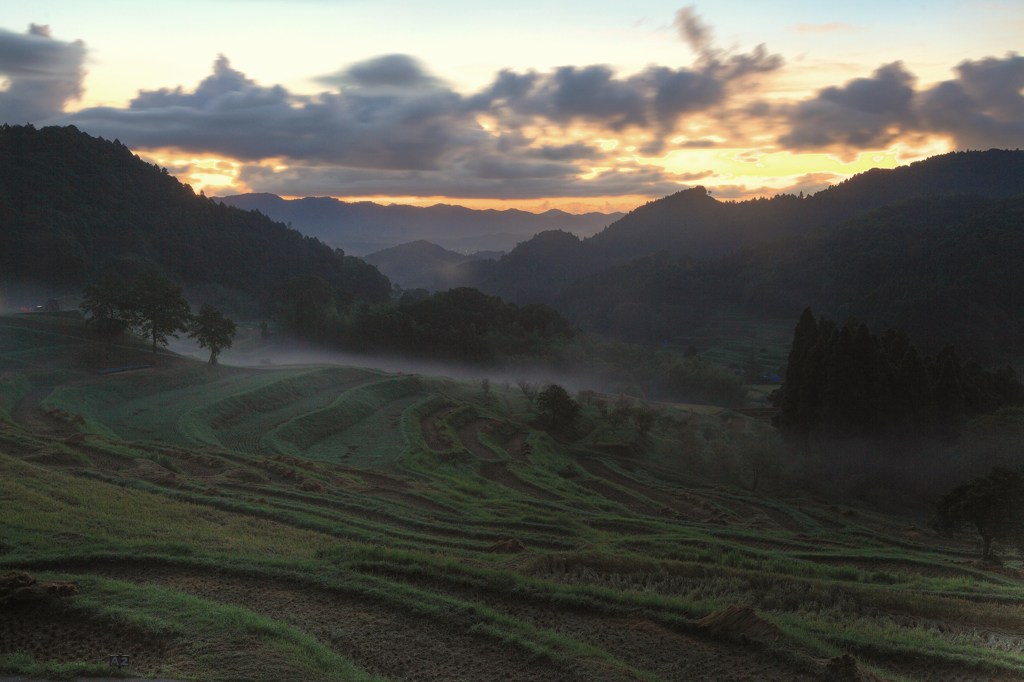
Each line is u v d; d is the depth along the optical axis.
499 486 78.06
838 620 31.05
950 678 25.06
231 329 136.62
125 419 89.88
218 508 46.16
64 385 102.00
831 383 118.75
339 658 22.88
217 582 29.73
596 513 63.91
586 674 22.86
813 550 53.00
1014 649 28.14
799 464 110.31
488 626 26.28
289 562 31.91
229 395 105.31
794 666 24.45
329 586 29.44
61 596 25.34
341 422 108.94
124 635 23.19
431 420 123.00
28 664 20.48
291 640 23.53
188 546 33.06
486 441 111.50
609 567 36.78
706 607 29.19
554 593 30.27
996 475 59.03
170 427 85.12
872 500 104.75
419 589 30.45
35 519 35.12
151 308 132.50
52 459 54.09
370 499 55.75
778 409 167.62
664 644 26.22
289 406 112.75
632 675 23.05
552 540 45.62
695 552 44.19
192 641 22.73
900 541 66.94
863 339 118.56
